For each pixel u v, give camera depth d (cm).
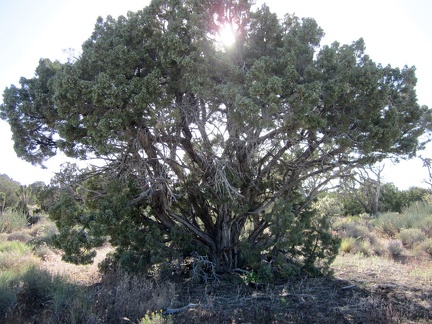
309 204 1008
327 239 920
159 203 960
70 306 634
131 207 894
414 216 1892
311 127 739
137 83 736
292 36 755
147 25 819
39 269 828
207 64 762
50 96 832
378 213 2242
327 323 614
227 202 890
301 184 979
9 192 3111
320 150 866
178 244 931
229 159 868
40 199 887
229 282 871
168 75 820
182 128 886
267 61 723
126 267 855
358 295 766
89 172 939
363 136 802
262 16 826
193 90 724
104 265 923
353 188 951
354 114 779
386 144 787
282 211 858
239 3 810
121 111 738
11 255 987
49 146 955
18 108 866
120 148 833
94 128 737
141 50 796
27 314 647
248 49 826
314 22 788
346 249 1314
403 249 1378
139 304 669
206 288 793
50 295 680
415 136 928
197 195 974
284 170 995
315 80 732
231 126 824
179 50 749
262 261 869
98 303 677
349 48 799
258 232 998
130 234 877
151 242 873
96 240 777
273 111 659
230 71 754
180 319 631
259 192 965
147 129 830
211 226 1004
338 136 804
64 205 802
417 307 688
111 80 716
